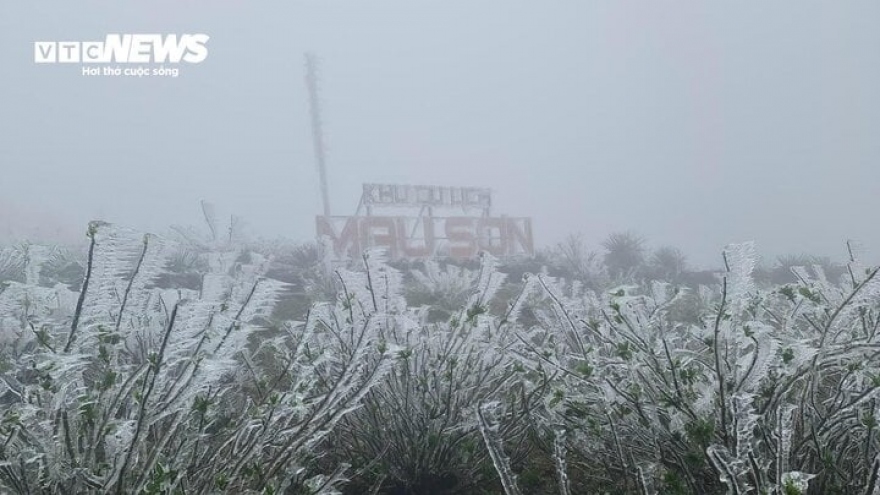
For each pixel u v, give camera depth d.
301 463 2.54
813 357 2.04
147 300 3.16
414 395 2.94
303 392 2.36
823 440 2.06
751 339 2.10
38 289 2.51
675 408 2.15
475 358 3.05
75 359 1.80
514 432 3.04
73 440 1.79
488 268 3.12
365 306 2.99
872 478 1.80
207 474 2.04
